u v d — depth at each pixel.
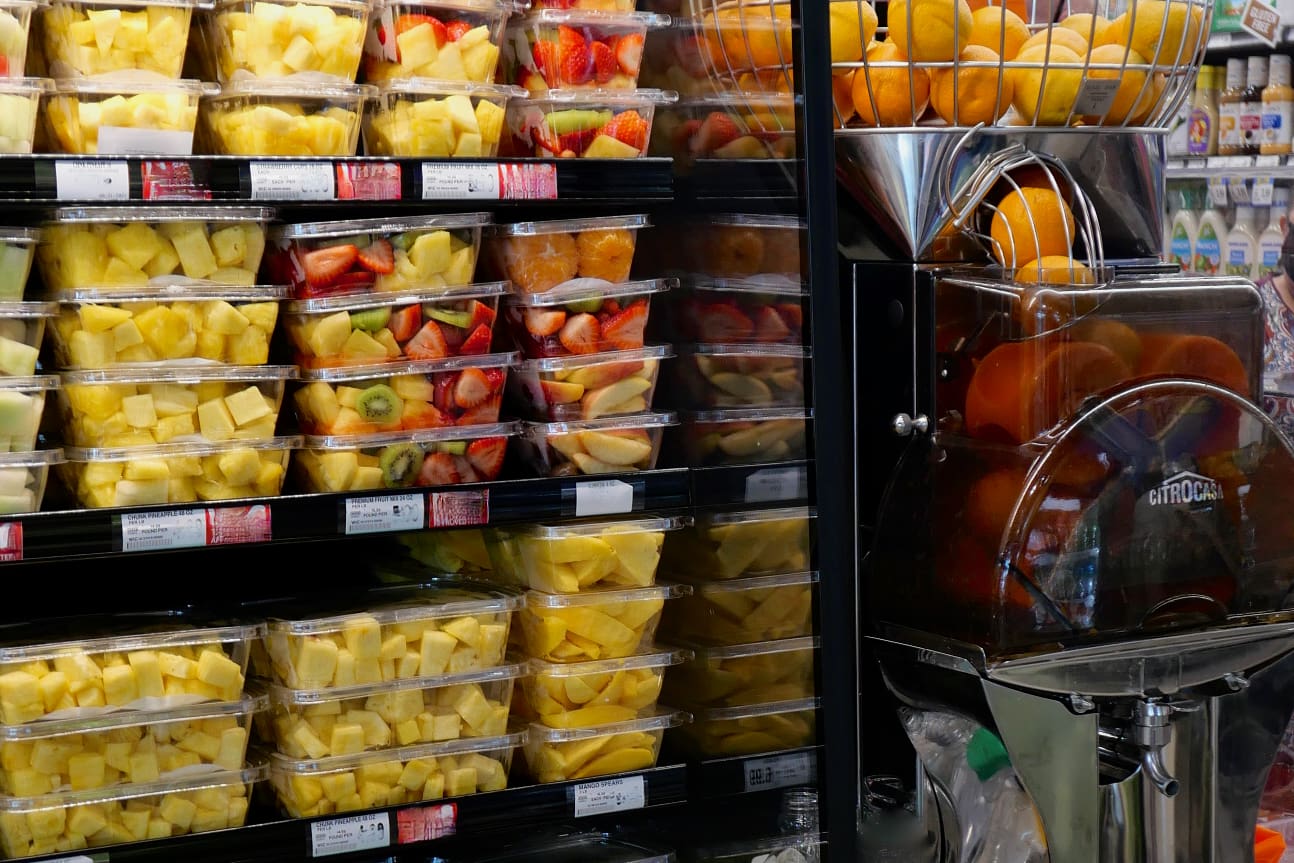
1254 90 2.93
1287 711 1.58
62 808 1.28
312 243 1.36
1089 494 1.43
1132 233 1.71
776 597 1.44
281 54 1.33
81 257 1.28
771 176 1.42
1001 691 1.43
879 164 1.57
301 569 1.63
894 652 1.57
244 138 1.34
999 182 1.68
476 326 1.43
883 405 1.63
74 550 1.25
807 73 1.36
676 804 1.53
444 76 1.40
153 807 1.33
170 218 1.29
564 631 1.48
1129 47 1.59
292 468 1.46
